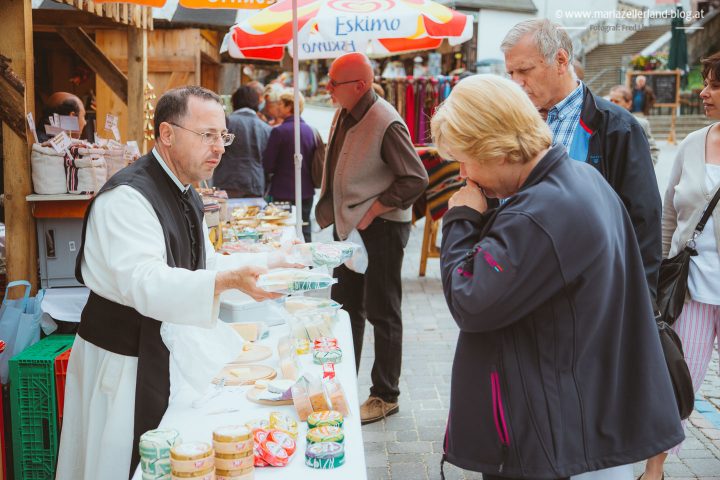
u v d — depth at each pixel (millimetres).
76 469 2287
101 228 2047
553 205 1566
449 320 6066
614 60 28531
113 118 3635
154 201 2082
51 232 3123
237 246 3551
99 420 2133
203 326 1955
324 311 2625
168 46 7781
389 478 3385
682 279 3008
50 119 3221
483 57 23094
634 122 2592
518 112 1631
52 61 8484
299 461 1699
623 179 2574
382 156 3768
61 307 3033
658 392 1696
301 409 1940
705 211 2980
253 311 2785
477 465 1676
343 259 2623
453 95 1692
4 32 2957
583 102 2613
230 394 2146
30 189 3059
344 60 3736
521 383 1626
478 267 1590
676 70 22016
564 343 1614
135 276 1950
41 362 2695
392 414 4105
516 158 1646
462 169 1758
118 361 2111
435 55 18531
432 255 7555
